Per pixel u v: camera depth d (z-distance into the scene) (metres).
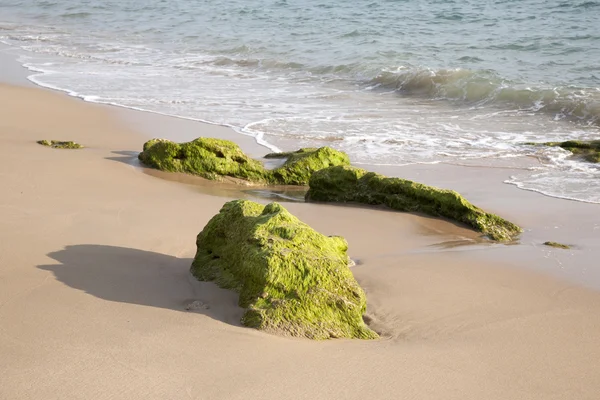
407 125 16.48
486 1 38.69
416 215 10.71
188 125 16.25
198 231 9.27
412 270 8.32
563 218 10.50
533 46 26.11
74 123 16.14
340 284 6.70
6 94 19.16
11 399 5.02
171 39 30.81
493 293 7.65
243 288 6.89
